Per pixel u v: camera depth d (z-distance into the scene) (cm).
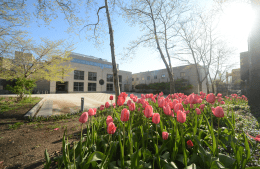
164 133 162
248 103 798
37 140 322
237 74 2367
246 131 293
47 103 1007
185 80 2797
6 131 391
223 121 346
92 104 988
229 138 212
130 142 149
